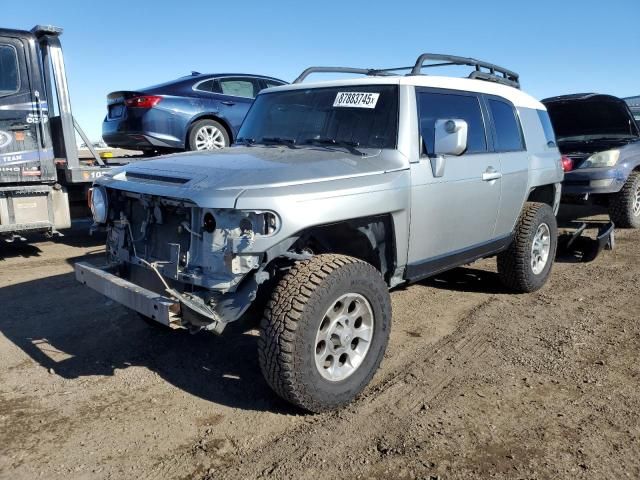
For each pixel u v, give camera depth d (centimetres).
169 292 329
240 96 962
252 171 348
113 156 875
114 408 363
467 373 405
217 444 322
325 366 350
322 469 295
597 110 1009
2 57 728
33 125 758
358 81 460
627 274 664
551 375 401
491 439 321
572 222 1017
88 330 497
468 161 472
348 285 342
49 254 797
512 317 521
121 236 414
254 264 322
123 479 291
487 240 517
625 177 916
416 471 293
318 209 337
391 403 363
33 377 406
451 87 480
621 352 438
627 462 299
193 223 343
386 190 382
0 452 314
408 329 495
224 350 451
